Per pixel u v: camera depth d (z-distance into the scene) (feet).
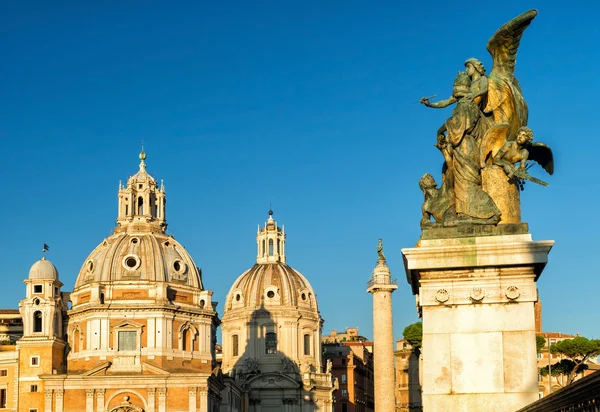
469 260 45.03
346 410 587.68
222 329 497.87
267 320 483.51
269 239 515.09
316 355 493.36
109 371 335.67
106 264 354.54
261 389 472.03
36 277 354.33
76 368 342.44
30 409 341.00
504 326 44.73
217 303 377.71
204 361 354.13
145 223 372.38
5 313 451.53
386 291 245.65
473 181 46.98
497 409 44.11
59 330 358.43
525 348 44.37
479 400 44.34
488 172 47.39
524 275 44.88
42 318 351.67
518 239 45.09
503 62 48.91
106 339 340.39
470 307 45.21
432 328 45.42
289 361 478.18
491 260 44.83
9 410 344.49
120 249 358.43
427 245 46.09
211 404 344.90
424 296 45.73
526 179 46.09
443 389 44.78
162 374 332.19
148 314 344.08
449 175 48.34
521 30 47.88
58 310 359.25
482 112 48.67
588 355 333.83
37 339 347.36
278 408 470.39
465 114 47.29
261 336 482.69
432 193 48.75
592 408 31.71
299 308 490.90
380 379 240.12
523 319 44.60
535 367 44.16
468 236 45.91
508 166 46.88
